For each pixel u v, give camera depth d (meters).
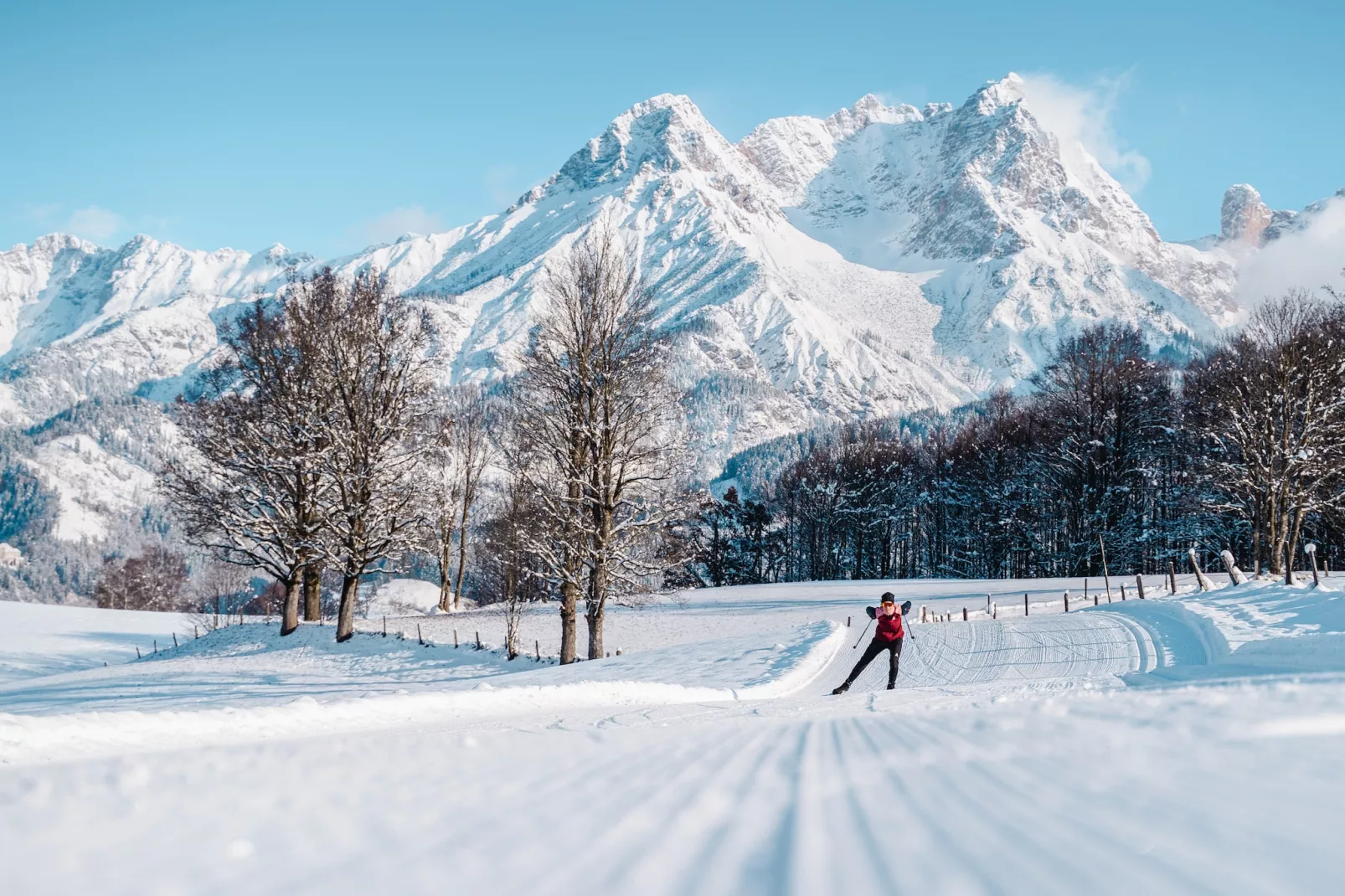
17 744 6.05
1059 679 9.02
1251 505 40.66
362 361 34.28
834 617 38.75
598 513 28.08
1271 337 40.59
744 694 15.27
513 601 31.30
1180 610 20.44
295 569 35.62
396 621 42.91
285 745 3.10
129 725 6.78
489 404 49.44
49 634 49.88
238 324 35.94
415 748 2.98
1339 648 6.96
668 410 28.89
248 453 34.44
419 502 35.31
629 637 38.38
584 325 27.92
